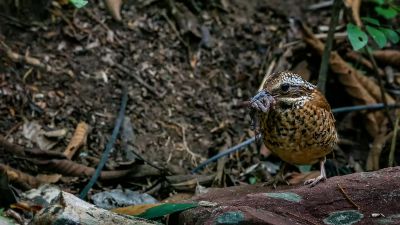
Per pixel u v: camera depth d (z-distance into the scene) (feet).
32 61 26.30
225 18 30.35
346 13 30.37
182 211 17.24
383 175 18.39
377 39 22.94
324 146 19.79
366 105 28.40
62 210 16.06
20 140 24.11
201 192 21.40
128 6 29.45
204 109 27.40
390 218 16.39
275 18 31.07
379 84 27.48
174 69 28.19
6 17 27.17
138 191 23.52
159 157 25.25
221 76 28.55
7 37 26.76
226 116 27.40
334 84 28.99
